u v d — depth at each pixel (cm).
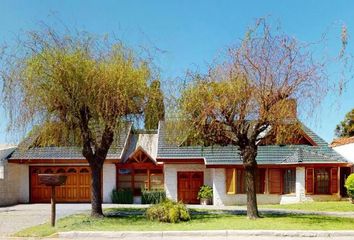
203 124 1708
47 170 3062
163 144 2991
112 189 2969
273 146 2950
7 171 2869
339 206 2470
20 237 1411
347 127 5069
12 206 2700
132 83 1666
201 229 1473
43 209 2439
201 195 2881
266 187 2880
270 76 1625
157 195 2903
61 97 1608
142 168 3034
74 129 1730
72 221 1702
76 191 3042
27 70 1586
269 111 1641
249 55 1638
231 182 2847
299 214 2053
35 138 1823
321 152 2916
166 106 1778
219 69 1700
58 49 1627
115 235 1404
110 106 1631
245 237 1388
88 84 1616
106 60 1681
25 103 1595
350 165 2822
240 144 1798
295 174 2869
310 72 1820
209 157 2858
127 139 3133
